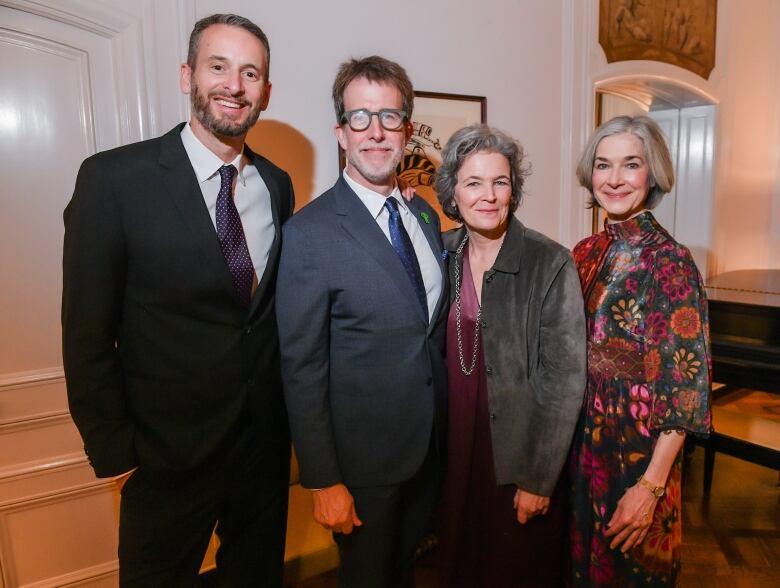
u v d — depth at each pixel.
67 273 1.13
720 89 3.51
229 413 1.29
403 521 1.46
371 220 1.29
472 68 2.49
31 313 1.66
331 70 2.09
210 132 1.21
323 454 1.27
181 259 1.18
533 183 2.78
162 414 1.25
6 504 1.66
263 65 1.23
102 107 1.69
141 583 1.33
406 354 1.30
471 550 1.50
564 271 1.32
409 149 2.34
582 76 2.84
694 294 1.27
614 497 1.38
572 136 2.85
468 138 1.31
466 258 1.45
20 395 1.66
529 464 1.33
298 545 1.81
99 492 1.80
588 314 1.44
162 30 1.74
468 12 2.45
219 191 1.26
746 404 3.46
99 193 1.12
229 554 1.49
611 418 1.37
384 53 2.23
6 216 1.60
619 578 1.39
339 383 1.30
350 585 1.40
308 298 1.22
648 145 1.36
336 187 1.34
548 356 1.32
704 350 1.26
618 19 2.94
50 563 1.75
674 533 1.36
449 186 1.38
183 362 1.23
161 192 1.17
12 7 1.53
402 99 1.30
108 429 1.21
